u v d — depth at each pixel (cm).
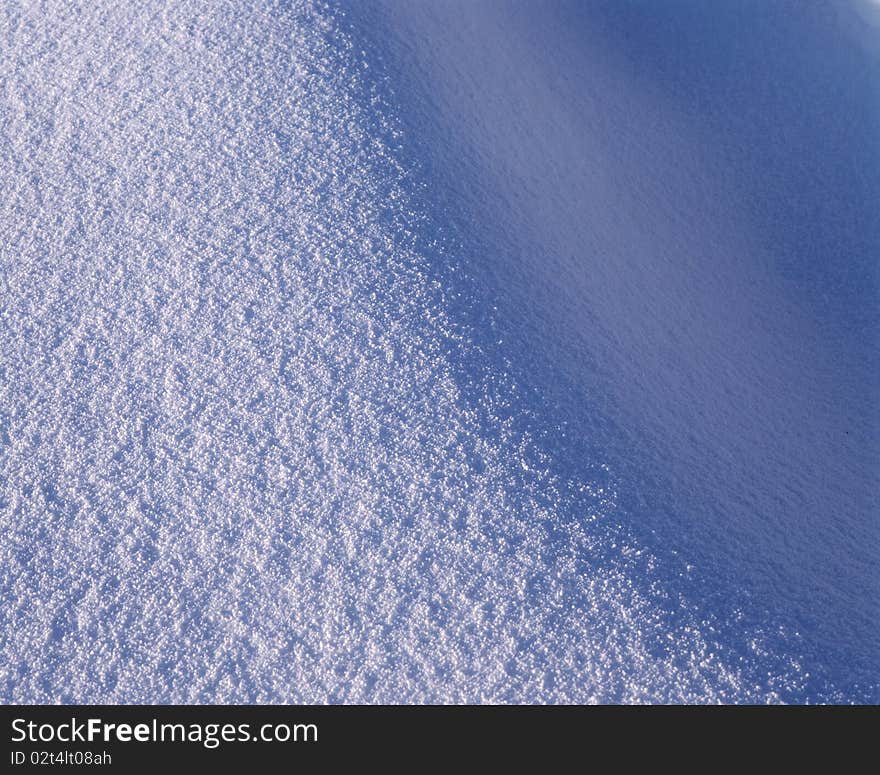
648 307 286
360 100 280
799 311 337
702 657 170
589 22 454
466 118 308
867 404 298
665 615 175
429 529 185
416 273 235
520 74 369
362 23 312
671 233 346
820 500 239
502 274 249
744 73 467
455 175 275
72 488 190
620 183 355
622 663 168
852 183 417
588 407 220
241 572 179
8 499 188
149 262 229
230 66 281
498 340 226
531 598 176
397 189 256
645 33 469
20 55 278
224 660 168
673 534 194
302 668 167
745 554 199
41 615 172
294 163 256
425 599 175
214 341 215
